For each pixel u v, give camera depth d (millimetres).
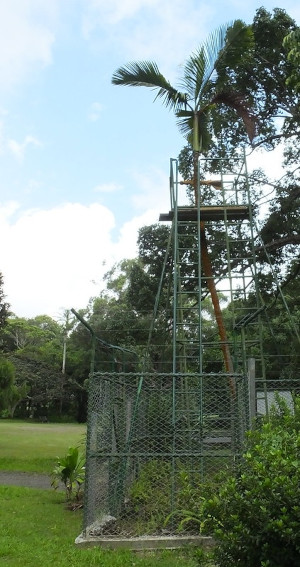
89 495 7465
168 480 7688
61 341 65750
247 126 13594
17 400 27453
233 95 13312
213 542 6918
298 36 10641
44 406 60500
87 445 7426
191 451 7637
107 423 7949
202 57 12648
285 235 17562
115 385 8570
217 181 12750
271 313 19109
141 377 8258
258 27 16719
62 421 60000
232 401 7699
